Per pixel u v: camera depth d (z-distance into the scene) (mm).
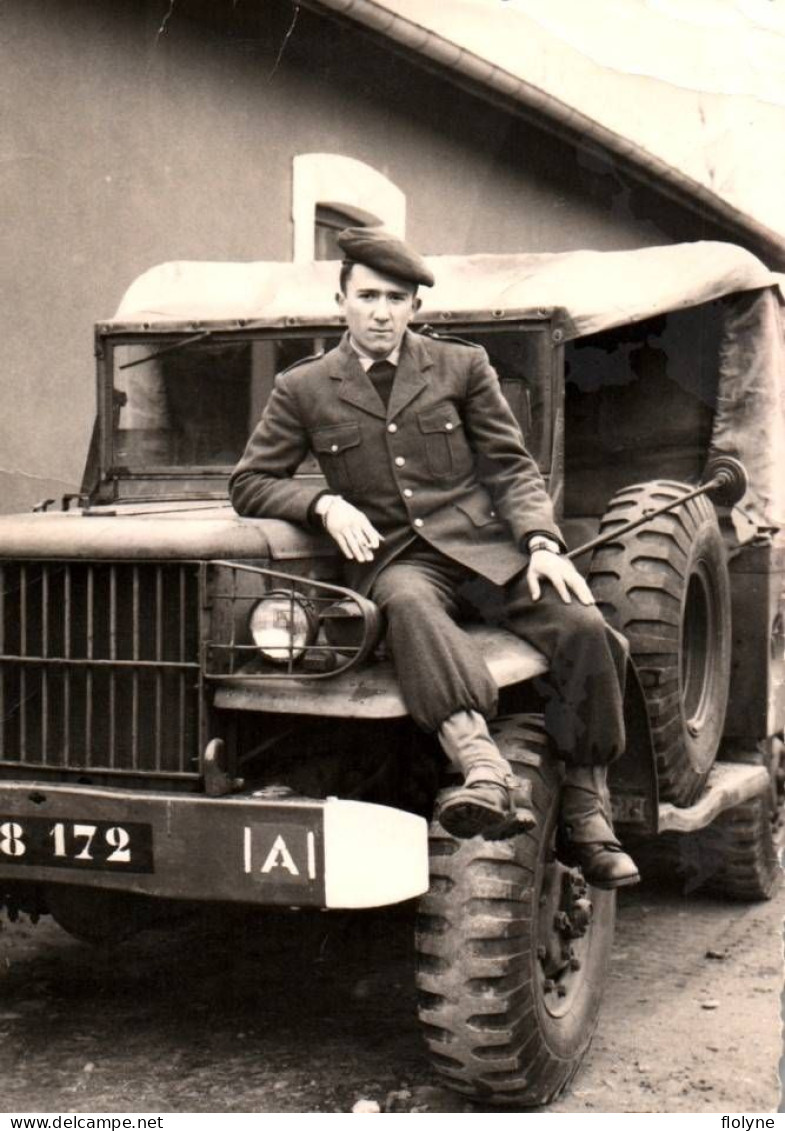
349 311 3426
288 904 2969
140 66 6520
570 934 3404
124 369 4441
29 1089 3314
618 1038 3682
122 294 6504
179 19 6695
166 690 3203
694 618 4434
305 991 4020
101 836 3121
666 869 4973
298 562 3369
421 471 3410
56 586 3305
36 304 6121
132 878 3098
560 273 4461
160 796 3082
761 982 4109
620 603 3971
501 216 7691
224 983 4074
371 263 3383
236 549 3217
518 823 2986
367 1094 3285
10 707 3348
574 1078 3406
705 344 4867
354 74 7562
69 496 4355
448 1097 3264
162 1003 3920
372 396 3428
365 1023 3756
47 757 3324
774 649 4848
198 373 4387
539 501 3398
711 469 4398
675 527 4102
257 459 3504
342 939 4453
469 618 3422
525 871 3088
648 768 3758
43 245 6137
